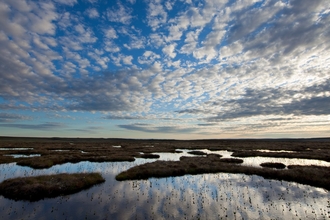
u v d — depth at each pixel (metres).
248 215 13.76
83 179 21.23
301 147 69.44
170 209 14.80
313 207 15.15
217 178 24.31
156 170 26.19
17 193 17.28
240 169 27.62
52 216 13.50
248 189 19.83
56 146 72.19
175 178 24.34
